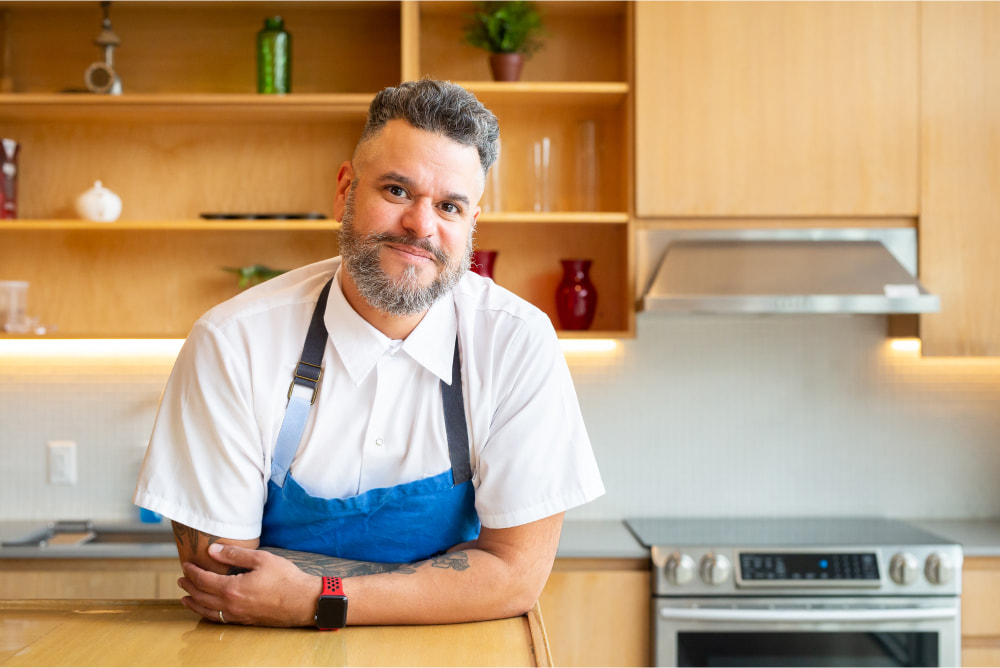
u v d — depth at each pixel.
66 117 2.70
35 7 2.77
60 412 2.77
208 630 1.00
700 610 2.27
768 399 2.84
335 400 1.17
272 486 1.17
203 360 1.14
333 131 2.81
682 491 2.84
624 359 2.83
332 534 1.20
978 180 2.56
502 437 1.19
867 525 2.68
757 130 2.55
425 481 1.19
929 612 2.26
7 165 2.61
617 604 2.34
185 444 1.12
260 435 1.15
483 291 1.28
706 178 2.54
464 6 2.69
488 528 1.17
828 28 2.56
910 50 2.56
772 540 2.42
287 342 1.17
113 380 2.78
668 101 2.55
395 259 1.07
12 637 0.96
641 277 2.56
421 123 1.05
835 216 2.56
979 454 2.85
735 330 2.84
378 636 1.00
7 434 2.77
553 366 1.23
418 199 1.06
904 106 2.56
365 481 1.20
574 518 2.83
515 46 2.61
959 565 2.31
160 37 2.81
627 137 2.59
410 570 1.08
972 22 2.57
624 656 2.33
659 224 2.57
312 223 2.53
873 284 2.43
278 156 2.81
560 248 2.84
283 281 1.26
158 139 2.80
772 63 2.55
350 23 2.82
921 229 2.56
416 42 2.59
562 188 2.83
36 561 2.33
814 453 2.84
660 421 2.84
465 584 1.08
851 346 2.85
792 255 2.52
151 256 2.80
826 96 2.55
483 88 2.55
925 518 2.83
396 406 1.20
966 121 2.57
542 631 1.03
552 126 2.83
